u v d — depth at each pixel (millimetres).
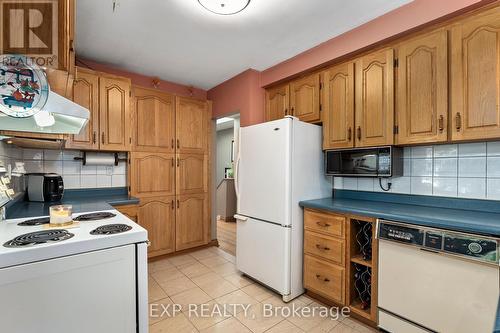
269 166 2311
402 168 2133
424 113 1773
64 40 1165
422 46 1787
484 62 1513
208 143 3588
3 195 1461
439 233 1436
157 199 3090
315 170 2426
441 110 1691
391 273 1656
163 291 2350
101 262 1074
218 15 1941
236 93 3221
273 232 2260
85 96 2545
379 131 2018
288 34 2230
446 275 1419
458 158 1862
